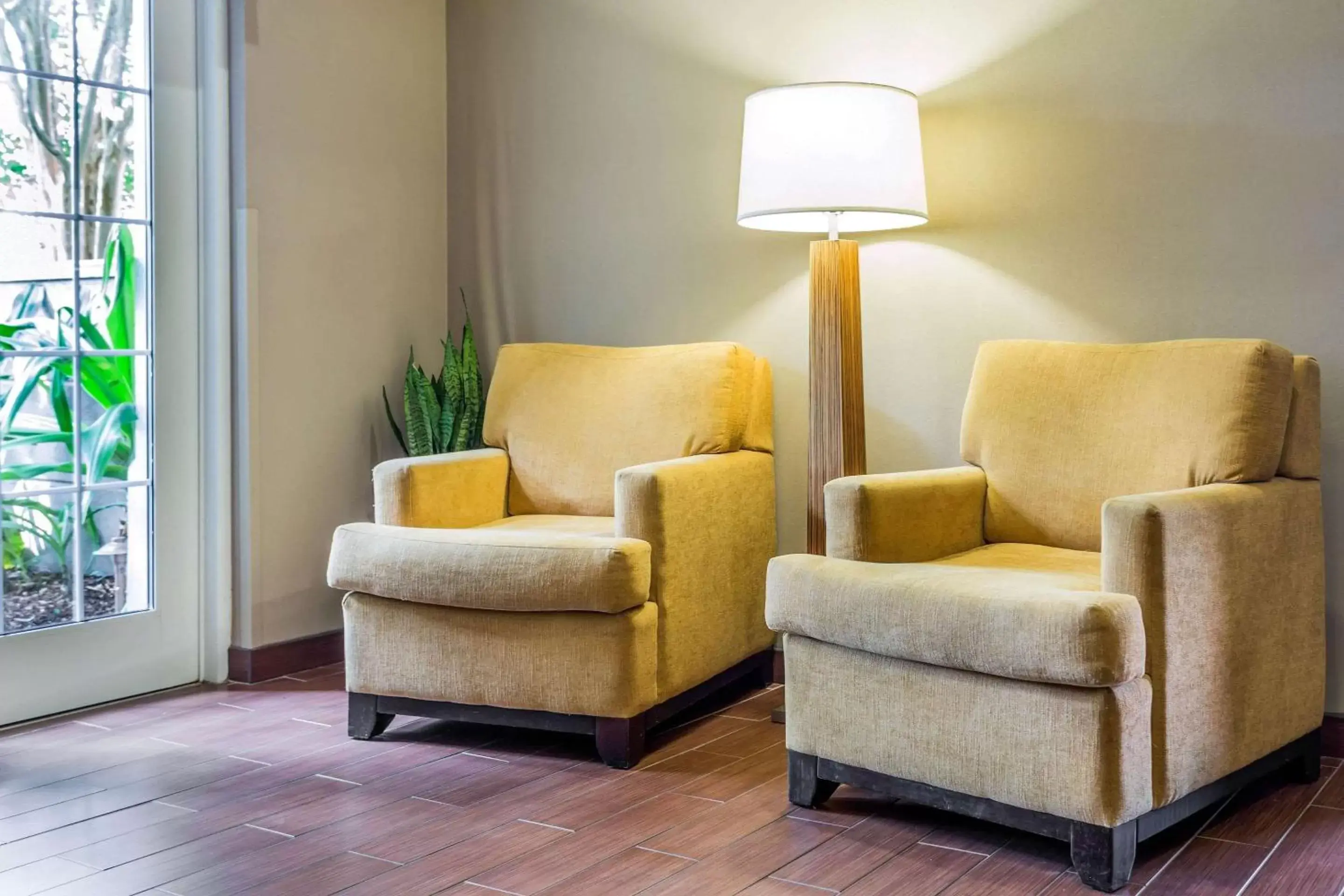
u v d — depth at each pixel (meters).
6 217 2.90
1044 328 3.02
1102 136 2.91
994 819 2.10
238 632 3.36
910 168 2.82
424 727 2.95
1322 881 2.00
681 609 2.79
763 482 3.19
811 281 2.94
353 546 2.79
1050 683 2.00
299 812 2.34
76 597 3.07
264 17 3.33
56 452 3.02
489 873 2.04
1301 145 2.67
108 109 3.10
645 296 3.63
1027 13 3.00
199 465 3.33
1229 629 2.21
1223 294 2.78
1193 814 2.30
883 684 2.22
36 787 2.48
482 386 3.94
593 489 3.22
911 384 3.21
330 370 3.56
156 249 3.21
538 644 2.63
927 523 2.59
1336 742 2.67
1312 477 2.52
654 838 2.20
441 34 3.94
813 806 2.36
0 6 2.88
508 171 3.86
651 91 3.59
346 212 3.60
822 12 3.29
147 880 2.01
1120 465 2.56
